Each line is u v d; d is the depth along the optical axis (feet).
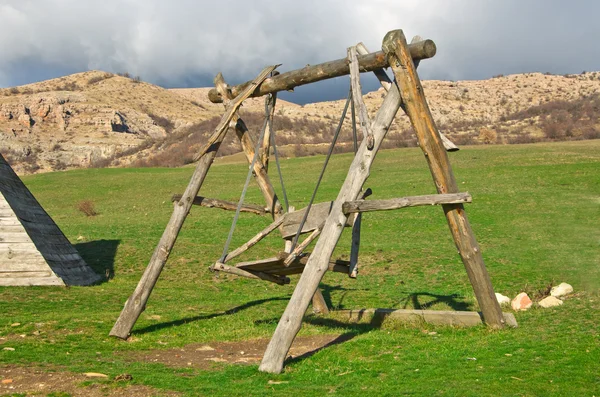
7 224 65.92
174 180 222.89
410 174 189.67
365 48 37.19
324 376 29.27
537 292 53.57
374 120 34.68
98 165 504.02
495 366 29.17
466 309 49.26
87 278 71.77
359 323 44.24
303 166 239.09
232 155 349.41
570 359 29.53
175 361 33.30
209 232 114.32
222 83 44.45
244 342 38.88
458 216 37.14
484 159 207.31
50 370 29.43
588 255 75.82
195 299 61.16
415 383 27.14
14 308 50.93
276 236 107.45
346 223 34.37
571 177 155.22
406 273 74.18
